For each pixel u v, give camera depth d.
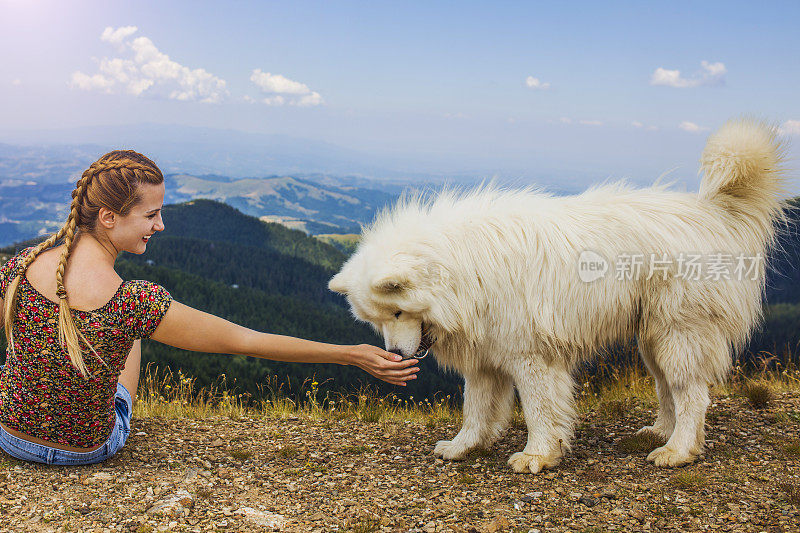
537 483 3.22
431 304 3.40
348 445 4.02
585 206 3.70
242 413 5.09
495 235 3.48
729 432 4.08
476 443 3.80
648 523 2.64
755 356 5.84
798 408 4.54
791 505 2.79
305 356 2.79
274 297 94.00
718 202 3.67
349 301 3.81
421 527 2.56
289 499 2.85
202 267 125.62
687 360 3.49
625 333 3.75
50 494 2.55
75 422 2.74
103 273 2.49
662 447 3.58
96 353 2.50
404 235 3.48
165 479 2.92
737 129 3.54
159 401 5.21
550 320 3.41
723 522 2.63
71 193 2.50
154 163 2.57
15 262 2.51
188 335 2.57
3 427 2.75
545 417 3.51
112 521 2.35
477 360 3.69
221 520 2.46
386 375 2.84
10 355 2.60
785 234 3.76
